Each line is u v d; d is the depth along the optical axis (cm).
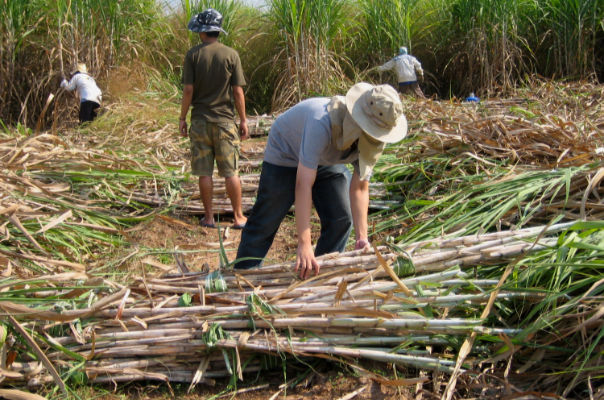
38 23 959
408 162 559
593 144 479
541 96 887
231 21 1083
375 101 264
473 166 509
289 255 459
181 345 284
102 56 966
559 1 1105
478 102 876
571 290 288
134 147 681
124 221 500
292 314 291
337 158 306
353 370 289
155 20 1062
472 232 373
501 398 268
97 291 311
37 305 296
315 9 966
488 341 296
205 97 502
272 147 333
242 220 530
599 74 1138
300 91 996
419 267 313
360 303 292
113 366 280
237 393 282
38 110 973
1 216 393
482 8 1103
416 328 287
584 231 315
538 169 452
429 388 283
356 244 323
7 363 266
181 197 569
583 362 261
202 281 315
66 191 512
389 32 1134
